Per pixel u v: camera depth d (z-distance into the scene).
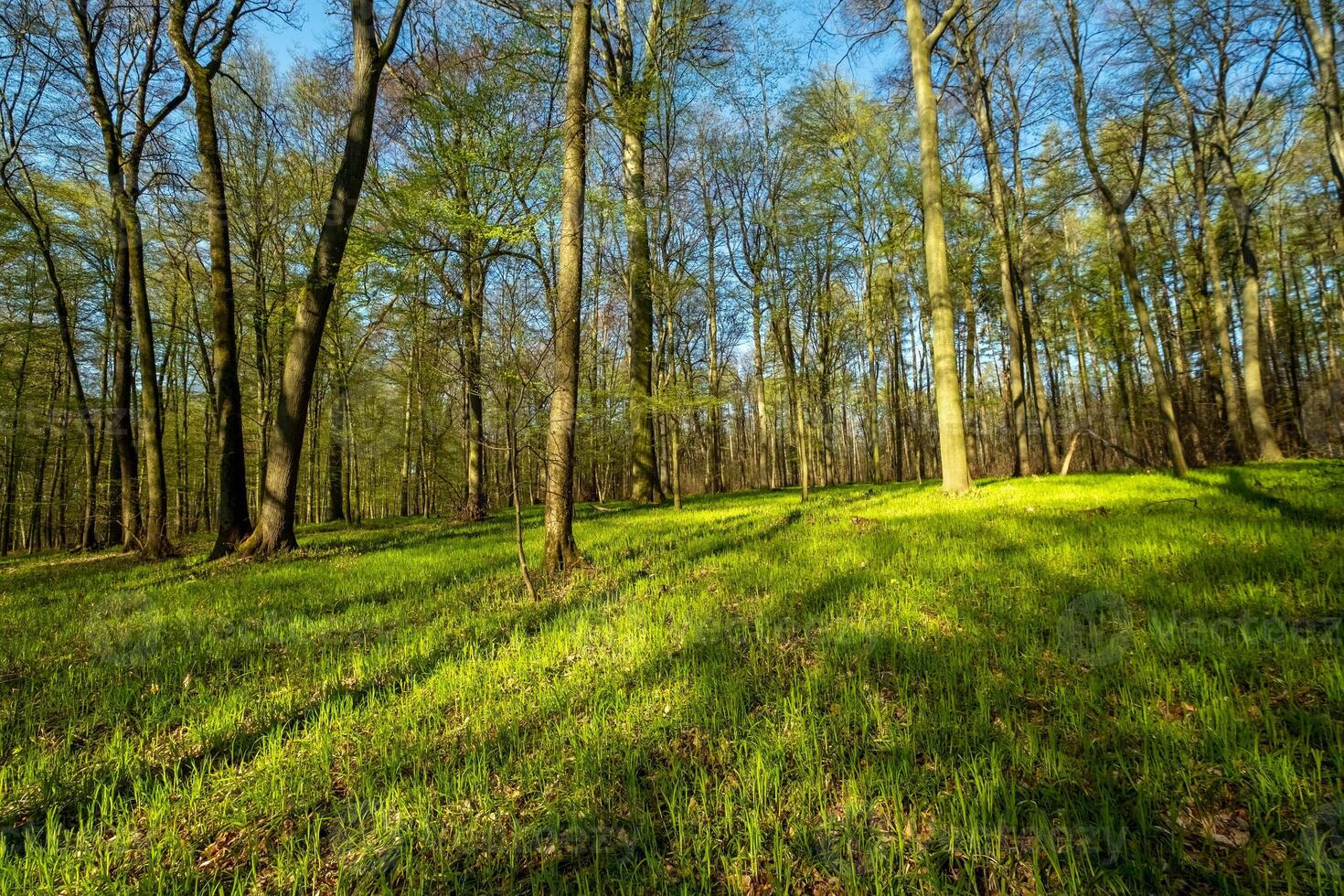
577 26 6.85
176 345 22.02
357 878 1.86
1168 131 15.59
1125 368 26.08
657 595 5.03
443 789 2.23
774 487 26.69
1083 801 1.91
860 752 2.33
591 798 2.13
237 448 10.30
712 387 28.00
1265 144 16.83
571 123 6.70
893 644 3.30
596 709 2.85
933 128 11.42
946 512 8.99
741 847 1.83
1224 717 2.25
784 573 5.43
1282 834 1.75
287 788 2.37
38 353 19.19
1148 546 5.12
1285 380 23.53
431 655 3.78
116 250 12.98
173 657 4.09
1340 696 2.33
